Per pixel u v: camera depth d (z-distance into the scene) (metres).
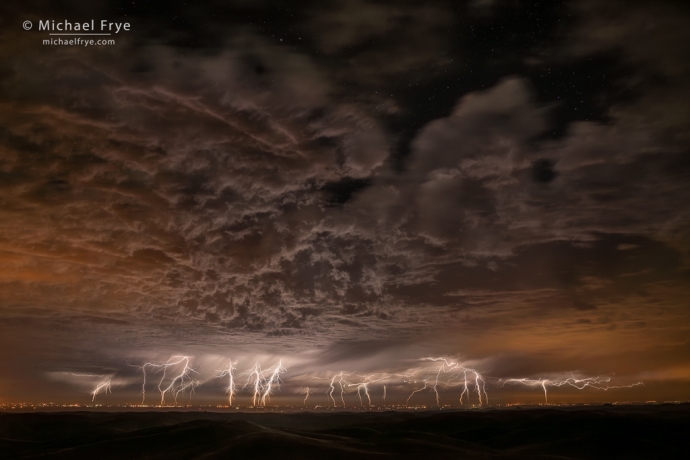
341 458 33.81
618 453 41.00
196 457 35.22
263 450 35.03
